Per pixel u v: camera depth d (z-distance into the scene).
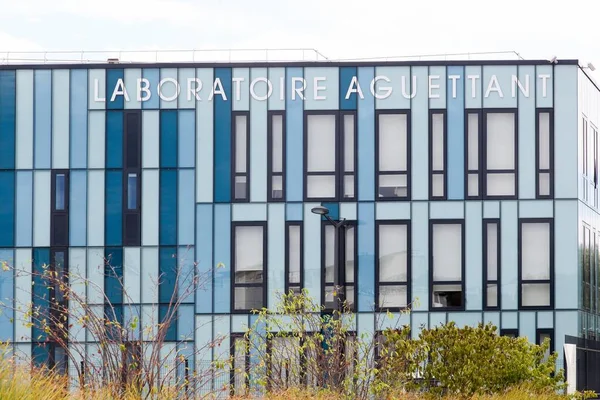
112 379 22.33
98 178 43.69
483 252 43.12
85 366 22.70
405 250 43.16
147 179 43.59
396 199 43.28
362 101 43.59
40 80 44.00
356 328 42.78
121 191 43.59
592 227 46.81
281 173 43.44
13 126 43.88
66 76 44.00
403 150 43.44
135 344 23.69
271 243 43.25
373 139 43.41
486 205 43.25
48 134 43.81
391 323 42.84
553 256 43.12
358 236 43.19
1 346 24.05
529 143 43.38
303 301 32.25
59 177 43.75
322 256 43.12
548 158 43.44
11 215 43.62
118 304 43.12
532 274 43.09
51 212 43.59
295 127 43.59
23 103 43.91
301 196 43.38
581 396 32.53
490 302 43.03
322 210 37.12
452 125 43.44
